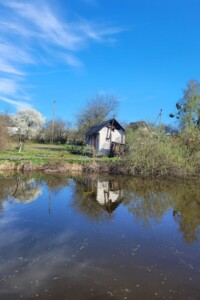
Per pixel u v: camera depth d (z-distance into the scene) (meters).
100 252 6.87
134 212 10.87
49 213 10.29
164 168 20.52
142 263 6.33
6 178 17.97
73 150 36.34
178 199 13.36
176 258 6.69
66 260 6.32
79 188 15.60
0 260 6.20
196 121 40.81
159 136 22.09
